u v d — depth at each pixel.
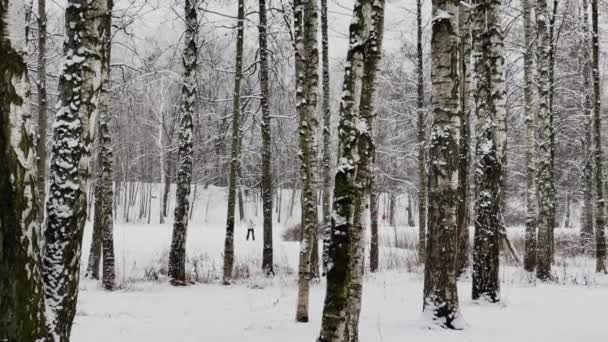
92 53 4.75
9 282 3.57
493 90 10.50
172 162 52.59
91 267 15.14
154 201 57.78
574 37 22.70
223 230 38.09
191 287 13.59
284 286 13.82
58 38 15.99
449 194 7.86
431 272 7.85
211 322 8.53
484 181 10.34
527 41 16.95
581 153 27.25
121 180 50.69
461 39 10.16
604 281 14.27
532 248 15.99
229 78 30.41
